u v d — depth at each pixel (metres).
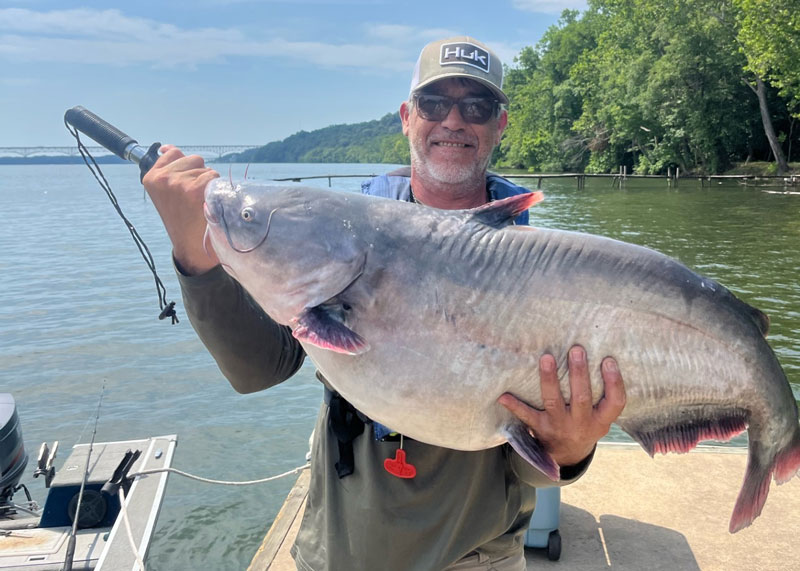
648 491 3.96
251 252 1.89
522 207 1.91
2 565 4.20
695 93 40.59
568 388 1.82
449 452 1.98
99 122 2.02
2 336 12.01
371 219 1.88
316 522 2.15
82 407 8.62
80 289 16.25
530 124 62.88
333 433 2.09
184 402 8.69
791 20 28.78
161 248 23.11
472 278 1.81
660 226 21.95
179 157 1.85
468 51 2.34
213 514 6.04
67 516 4.64
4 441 5.59
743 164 43.16
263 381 2.09
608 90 47.12
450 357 1.79
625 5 44.75
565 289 1.81
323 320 1.80
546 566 3.27
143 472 4.67
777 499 3.82
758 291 12.35
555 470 1.79
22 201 52.34
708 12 38.19
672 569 3.24
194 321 1.88
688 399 1.90
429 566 1.97
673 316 1.85
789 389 1.97
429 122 2.36
